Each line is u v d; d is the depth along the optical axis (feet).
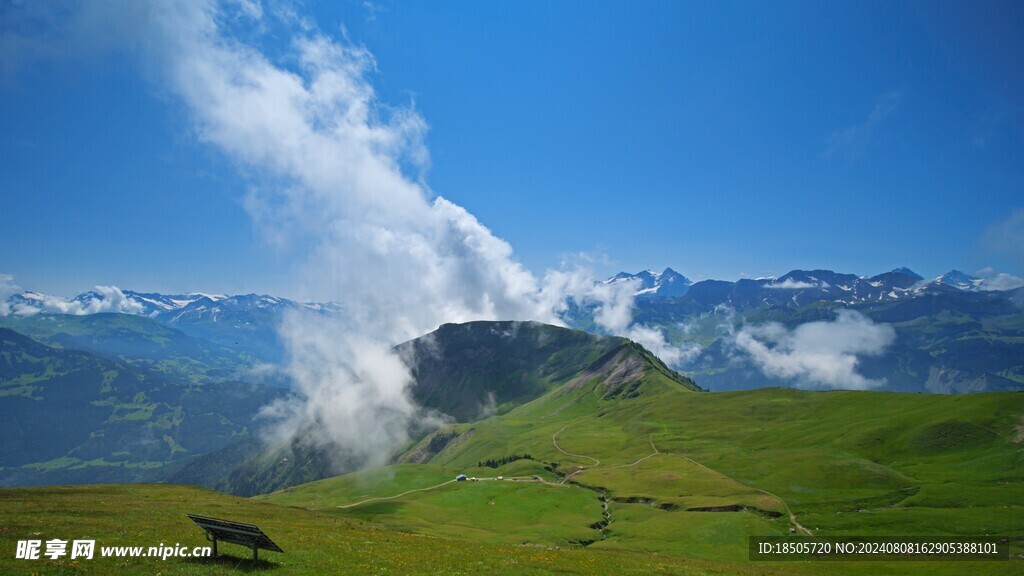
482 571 151.94
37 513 187.73
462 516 464.24
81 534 153.58
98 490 286.46
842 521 437.99
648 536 409.49
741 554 358.43
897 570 312.71
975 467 572.10
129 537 154.30
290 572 129.08
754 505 481.46
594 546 384.88
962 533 393.70
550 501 518.37
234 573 125.70
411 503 501.15
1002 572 298.97
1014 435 613.52
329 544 173.27
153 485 332.19
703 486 562.66
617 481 623.77
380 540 196.03
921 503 479.82
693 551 367.66
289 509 299.99
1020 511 433.07
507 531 412.36
